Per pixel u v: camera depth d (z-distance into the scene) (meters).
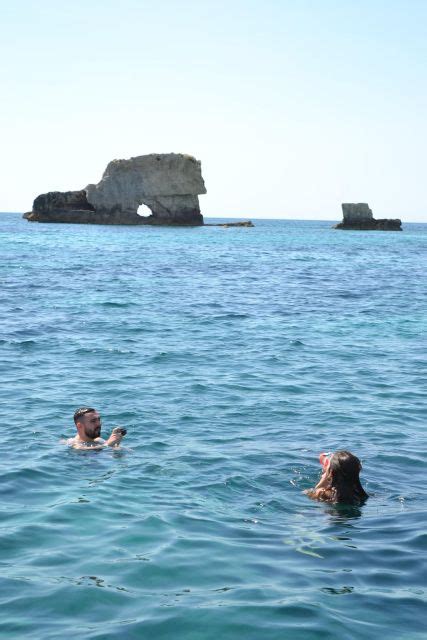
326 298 29.41
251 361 16.17
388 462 9.44
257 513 7.54
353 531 7.06
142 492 8.05
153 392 13.12
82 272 39.16
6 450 9.59
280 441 10.28
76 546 6.47
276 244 83.94
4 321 21.19
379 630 5.09
